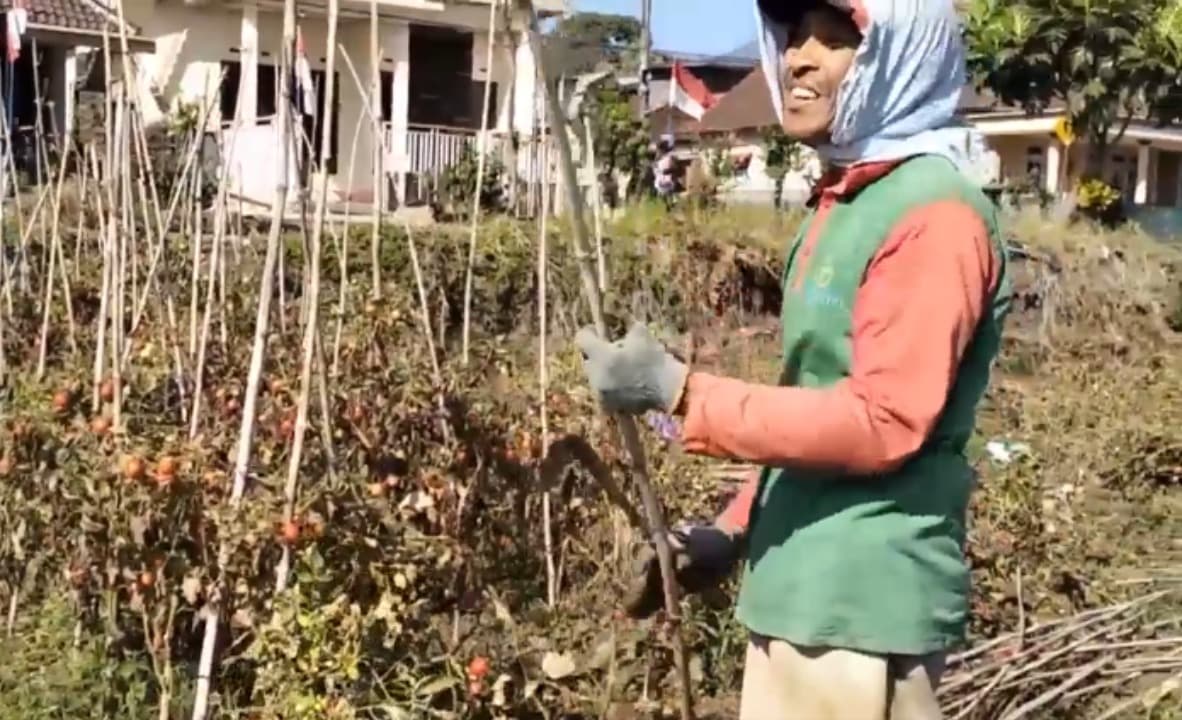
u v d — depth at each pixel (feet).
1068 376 46.14
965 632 9.55
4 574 19.30
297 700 14.89
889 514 9.18
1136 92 74.79
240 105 23.40
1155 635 18.84
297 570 15.38
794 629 9.30
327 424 16.33
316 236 16.01
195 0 75.97
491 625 17.54
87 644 17.65
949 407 9.14
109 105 21.77
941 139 9.18
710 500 22.12
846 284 9.07
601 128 73.92
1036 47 75.41
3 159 27.02
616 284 48.91
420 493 17.70
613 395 9.08
